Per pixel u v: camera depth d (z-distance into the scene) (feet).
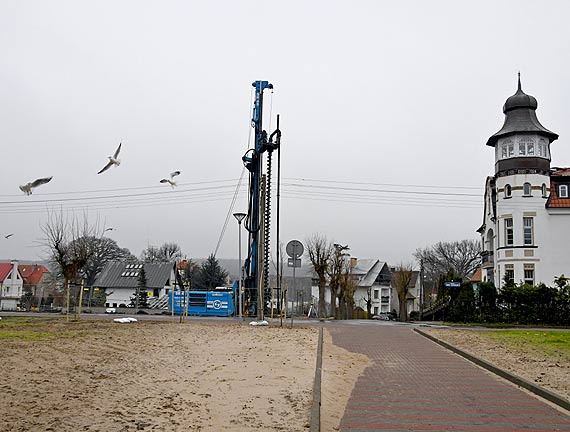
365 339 67.36
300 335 67.87
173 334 65.98
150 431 23.89
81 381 34.04
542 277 131.54
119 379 35.19
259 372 39.65
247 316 113.29
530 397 34.22
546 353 54.65
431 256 296.92
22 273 285.84
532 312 112.47
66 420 25.03
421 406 31.50
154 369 39.68
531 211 133.59
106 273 237.25
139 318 101.71
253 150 112.68
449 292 124.16
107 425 24.50
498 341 66.54
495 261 143.84
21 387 31.63
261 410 28.32
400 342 64.85
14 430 23.21
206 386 34.04
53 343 52.75
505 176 136.87
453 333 77.15
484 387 37.45
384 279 284.20
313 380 36.88
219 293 122.62
